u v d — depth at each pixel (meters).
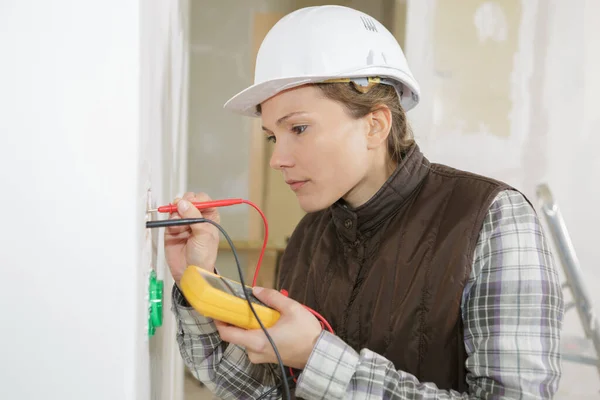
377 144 0.93
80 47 0.55
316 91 0.86
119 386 0.57
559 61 2.68
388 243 0.96
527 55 2.69
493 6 2.67
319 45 0.87
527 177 2.73
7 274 0.56
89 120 0.56
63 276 0.56
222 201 0.87
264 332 0.74
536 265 0.81
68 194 0.56
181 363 2.37
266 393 0.99
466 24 2.67
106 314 0.57
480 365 0.81
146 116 0.66
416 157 0.99
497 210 0.87
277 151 0.90
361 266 1.01
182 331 0.98
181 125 2.09
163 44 1.00
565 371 2.58
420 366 0.90
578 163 2.71
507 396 0.77
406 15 2.68
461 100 2.70
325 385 0.76
